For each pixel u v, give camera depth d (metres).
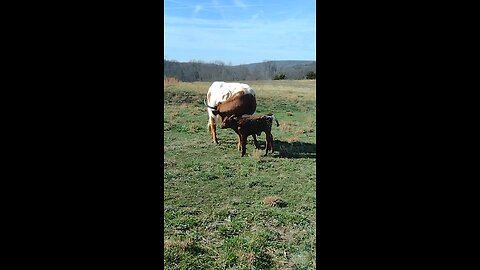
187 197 5.26
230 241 4.30
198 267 3.95
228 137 7.45
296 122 8.04
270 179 5.79
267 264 4.03
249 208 4.93
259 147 6.96
